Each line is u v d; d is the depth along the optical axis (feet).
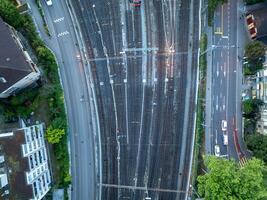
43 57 281.74
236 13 305.53
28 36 280.51
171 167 296.10
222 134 301.84
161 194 295.07
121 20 295.89
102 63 295.69
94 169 295.48
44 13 292.81
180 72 296.71
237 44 304.91
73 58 295.07
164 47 296.30
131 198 295.07
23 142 247.29
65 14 295.48
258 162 253.03
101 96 296.10
